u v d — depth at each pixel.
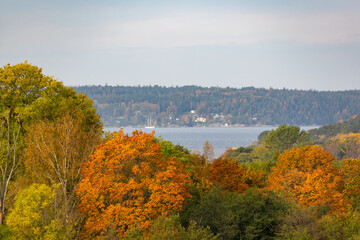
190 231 65.38
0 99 100.44
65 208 65.56
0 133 87.38
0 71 103.12
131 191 72.25
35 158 80.25
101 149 73.44
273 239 80.69
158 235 60.91
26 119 98.44
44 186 62.69
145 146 74.69
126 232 65.00
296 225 80.19
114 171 73.44
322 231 79.88
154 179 71.56
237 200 82.50
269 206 85.19
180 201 69.81
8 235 59.19
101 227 65.81
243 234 81.06
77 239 68.25
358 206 103.94
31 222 60.47
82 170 72.56
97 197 69.56
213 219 77.88
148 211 67.25
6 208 72.56
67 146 78.06
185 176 73.81
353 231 79.38
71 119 85.25
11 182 82.94
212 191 83.31
